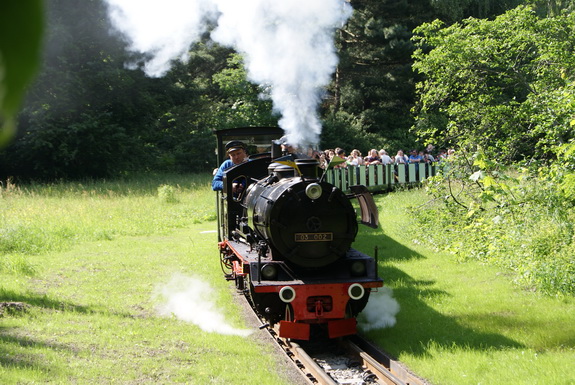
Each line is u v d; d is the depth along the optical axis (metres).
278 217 6.35
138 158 30.23
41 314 6.77
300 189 6.42
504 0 29.86
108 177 27.84
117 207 17.05
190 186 23.16
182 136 32.62
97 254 11.17
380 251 10.58
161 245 12.26
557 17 13.15
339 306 6.43
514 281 7.92
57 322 6.43
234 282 8.82
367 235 12.12
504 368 5.07
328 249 6.46
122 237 13.45
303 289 6.36
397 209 14.91
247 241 7.36
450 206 11.80
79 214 15.57
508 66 13.41
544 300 7.12
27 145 24.91
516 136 12.61
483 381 4.81
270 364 5.53
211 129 31.55
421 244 11.04
